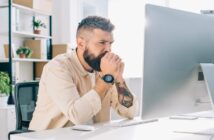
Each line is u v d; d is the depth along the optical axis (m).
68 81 1.46
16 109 2.14
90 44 1.57
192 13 1.24
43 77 1.57
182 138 1.11
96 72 1.59
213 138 1.12
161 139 1.08
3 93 3.40
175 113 1.21
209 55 1.29
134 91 2.30
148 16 1.10
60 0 4.84
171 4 4.54
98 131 1.22
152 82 1.12
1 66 3.71
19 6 3.82
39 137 1.11
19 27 4.02
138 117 1.66
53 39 4.81
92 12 5.06
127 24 4.81
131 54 4.73
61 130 1.25
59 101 1.42
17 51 3.94
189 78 1.23
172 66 1.17
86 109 1.34
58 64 1.51
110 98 1.68
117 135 1.14
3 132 3.24
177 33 1.18
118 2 4.91
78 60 1.59
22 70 4.28
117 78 1.54
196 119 1.57
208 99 1.28
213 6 4.20
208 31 1.28
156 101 1.14
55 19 4.84
